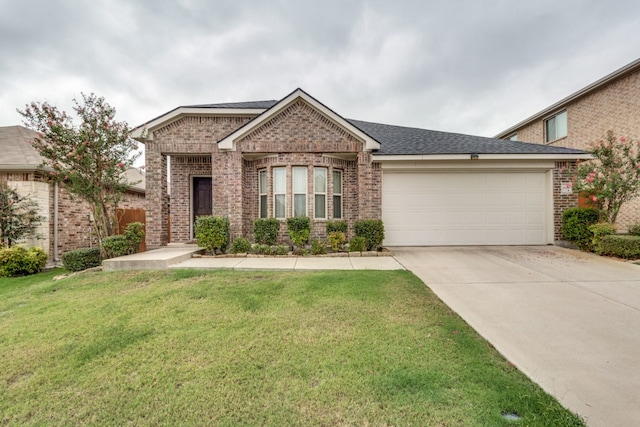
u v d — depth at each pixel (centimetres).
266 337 354
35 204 909
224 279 609
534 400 235
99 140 796
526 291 523
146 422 220
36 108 759
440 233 1001
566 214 932
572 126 1433
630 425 211
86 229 1105
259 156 1010
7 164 905
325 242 973
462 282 580
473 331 366
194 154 1048
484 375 271
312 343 337
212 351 322
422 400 237
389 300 475
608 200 857
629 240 759
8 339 363
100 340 354
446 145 1053
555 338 347
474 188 997
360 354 311
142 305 468
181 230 1083
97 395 254
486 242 996
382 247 965
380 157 965
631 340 342
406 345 330
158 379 273
